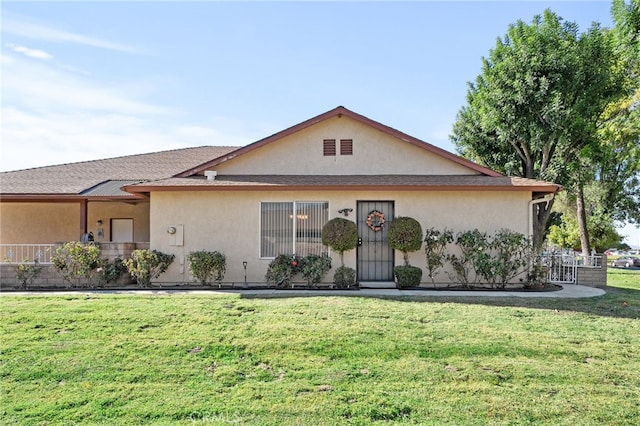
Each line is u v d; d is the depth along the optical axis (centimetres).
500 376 557
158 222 1254
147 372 570
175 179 1300
